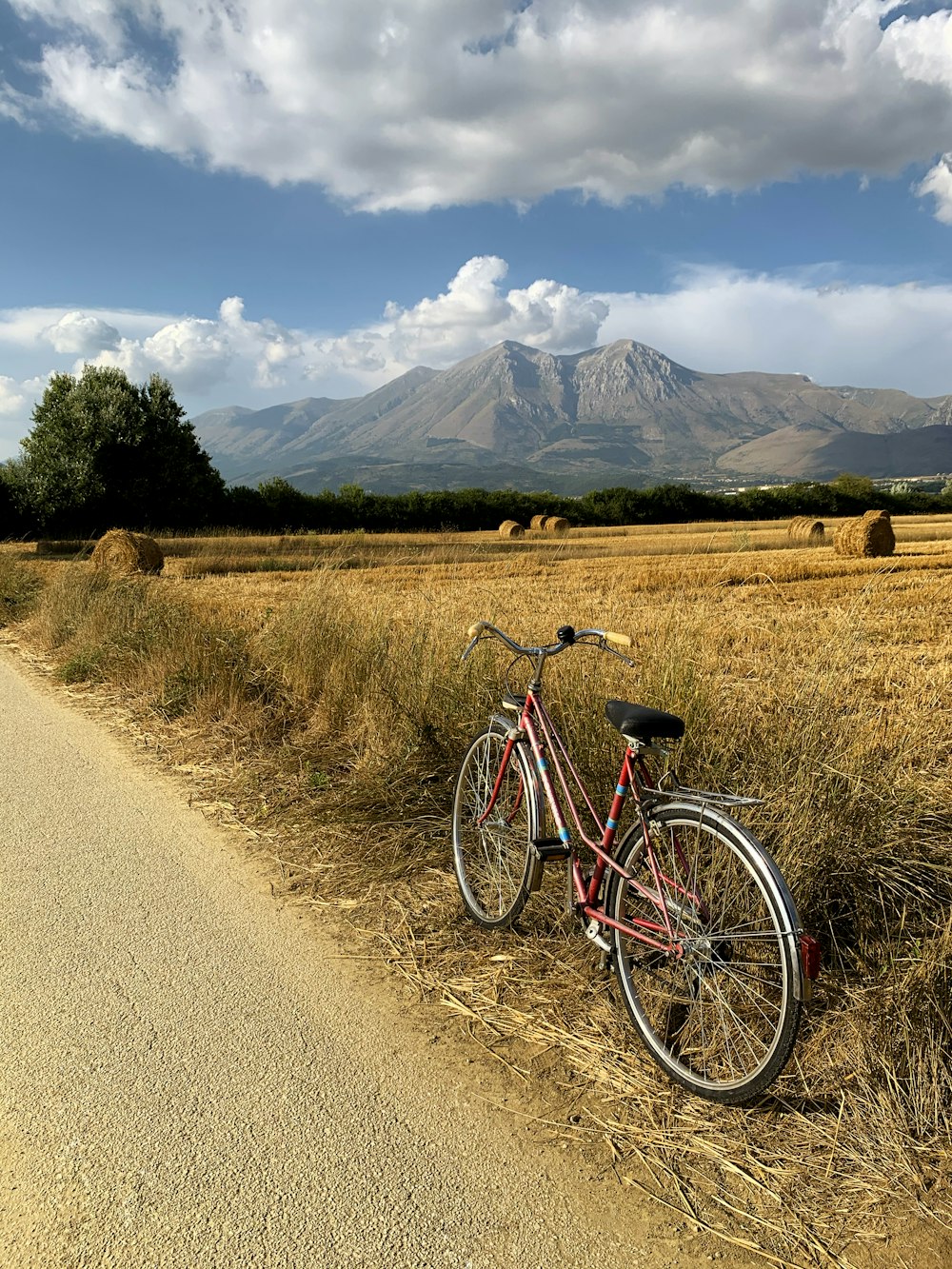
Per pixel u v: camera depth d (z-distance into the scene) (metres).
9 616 15.19
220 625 9.52
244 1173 2.47
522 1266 2.17
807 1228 2.29
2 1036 3.16
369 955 3.76
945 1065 2.73
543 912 3.98
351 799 5.36
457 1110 2.76
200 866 4.72
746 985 2.93
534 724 3.89
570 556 33.69
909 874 3.58
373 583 21.39
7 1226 2.28
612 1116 2.73
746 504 77.25
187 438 51.72
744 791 3.80
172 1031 3.19
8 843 5.07
